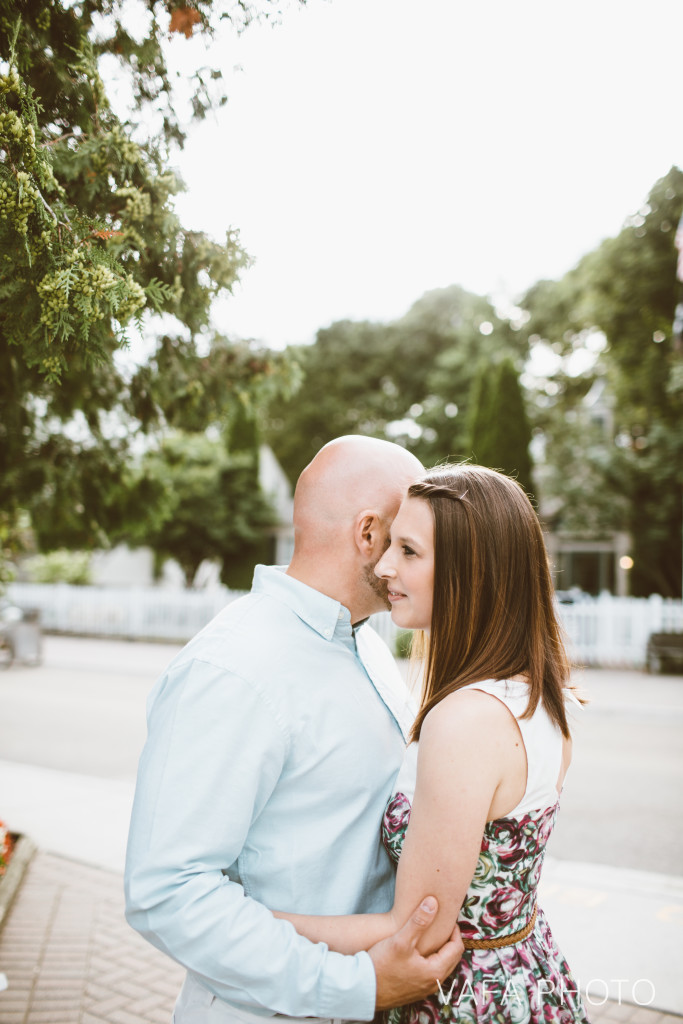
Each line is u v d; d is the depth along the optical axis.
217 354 3.64
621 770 6.98
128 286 1.80
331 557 1.47
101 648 16.72
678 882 4.27
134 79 2.18
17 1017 2.79
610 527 17.17
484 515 1.35
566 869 4.52
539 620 1.34
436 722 1.22
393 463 1.50
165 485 4.79
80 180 2.11
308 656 1.38
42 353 1.87
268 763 1.29
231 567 22.31
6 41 1.68
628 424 18.44
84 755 7.28
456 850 1.18
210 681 1.27
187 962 1.19
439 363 24.59
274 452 30.05
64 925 3.59
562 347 22.84
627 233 17.67
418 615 1.41
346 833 1.37
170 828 1.20
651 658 13.56
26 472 4.18
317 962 1.19
